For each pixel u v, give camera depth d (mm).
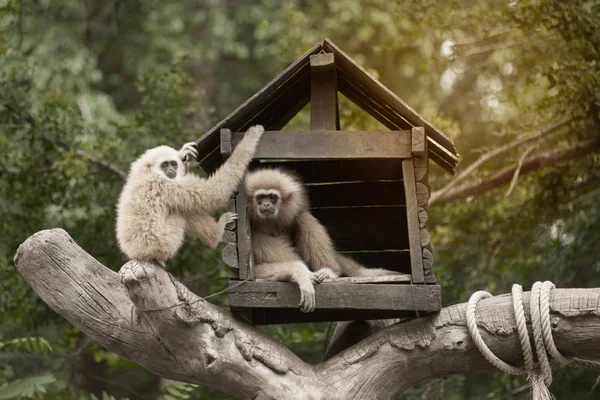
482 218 11844
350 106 11422
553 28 9797
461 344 6023
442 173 11844
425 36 12062
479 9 10734
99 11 15250
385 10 13586
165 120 11305
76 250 6109
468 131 12164
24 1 12039
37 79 12461
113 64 16938
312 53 6391
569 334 5824
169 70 12094
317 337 10266
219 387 6062
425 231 6062
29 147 10805
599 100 9664
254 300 5988
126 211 6023
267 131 6262
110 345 6070
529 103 11383
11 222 10500
